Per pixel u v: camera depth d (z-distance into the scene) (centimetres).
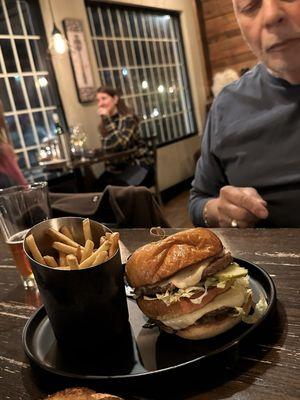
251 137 135
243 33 123
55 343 70
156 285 63
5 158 186
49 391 59
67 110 457
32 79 439
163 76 619
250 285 77
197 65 653
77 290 60
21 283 104
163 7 589
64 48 408
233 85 147
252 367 56
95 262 62
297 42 112
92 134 486
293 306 69
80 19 467
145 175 394
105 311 63
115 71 533
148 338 66
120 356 63
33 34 441
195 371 54
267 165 132
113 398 50
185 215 461
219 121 146
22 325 81
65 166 353
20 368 67
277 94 129
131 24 557
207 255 62
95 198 141
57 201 146
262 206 112
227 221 121
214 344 61
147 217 139
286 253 91
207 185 154
